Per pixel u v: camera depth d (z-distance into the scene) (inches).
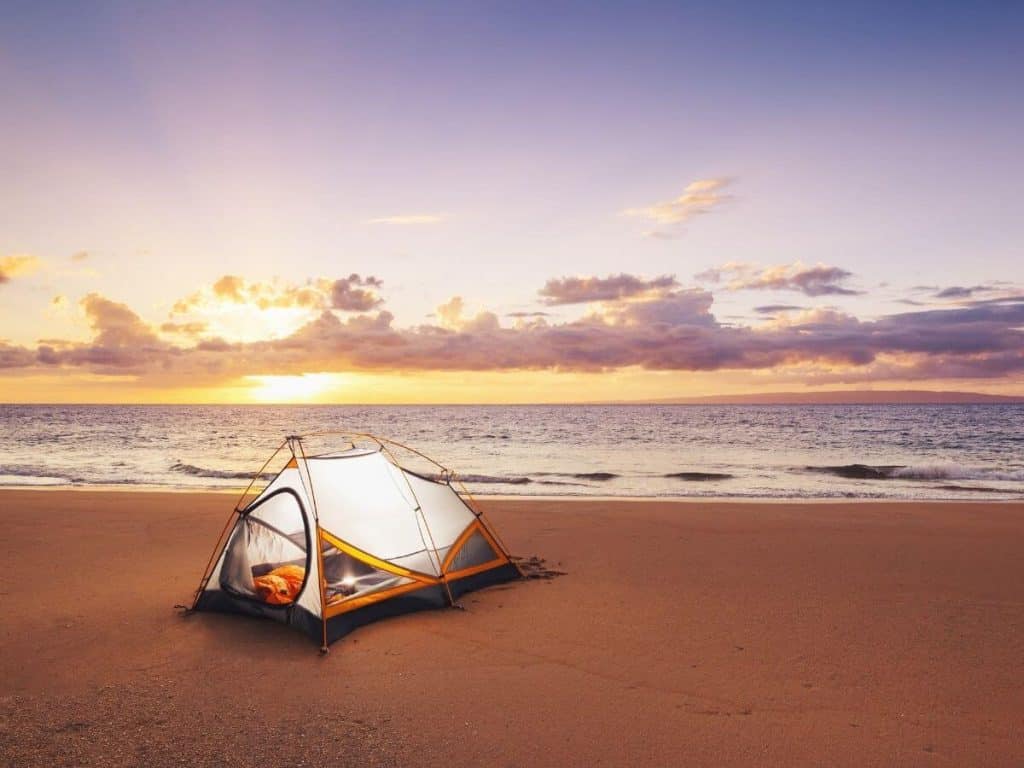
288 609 283.4
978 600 327.9
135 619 296.8
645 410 6038.4
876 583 357.1
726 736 195.0
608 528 507.8
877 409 5679.1
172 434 2058.3
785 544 452.1
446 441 1815.9
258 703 215.0
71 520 532.1
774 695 222.8
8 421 3110.2
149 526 508.4
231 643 268.5
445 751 185.0
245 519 314.5
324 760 179.6
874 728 200.7
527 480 917.2
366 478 329.1
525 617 300.8
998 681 234.8
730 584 354.6
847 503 650.8
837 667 246.4
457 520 349.4
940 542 458.3
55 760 178.2
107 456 1283.2
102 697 219.0
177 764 177.0
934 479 957.2
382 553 305.9
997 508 614.9
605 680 234.2
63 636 275.7
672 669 244.2
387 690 225.5
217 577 307.9
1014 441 1743.4
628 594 336.2
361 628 283.9
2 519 534.6
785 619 299.1
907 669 244.8
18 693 222.1
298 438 327.6
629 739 192.7
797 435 2037.4
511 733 195.8
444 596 315.6
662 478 957.2
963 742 192.7
